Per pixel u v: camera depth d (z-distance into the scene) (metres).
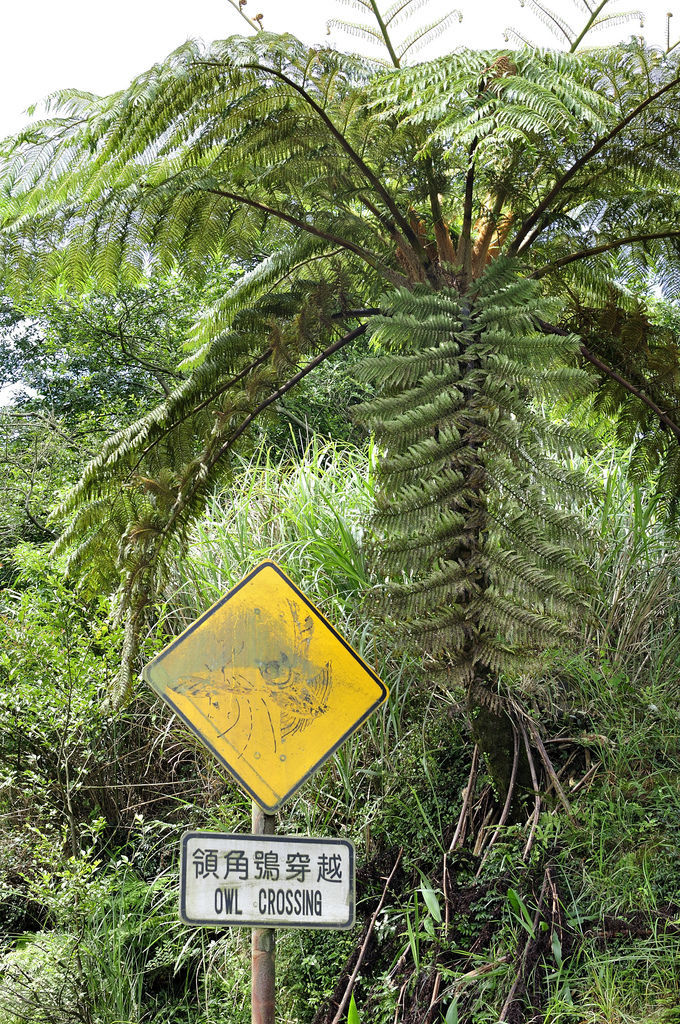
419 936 3.25
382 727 4.14
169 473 4.14
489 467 3.14
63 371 12.33
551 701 4.07
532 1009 2.92
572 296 4.62
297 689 2.61
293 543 4.77
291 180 4.36
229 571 4.96
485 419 3.16
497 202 4.21
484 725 3.70
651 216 4.54
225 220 4.52
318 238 4.57
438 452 3.13
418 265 4.09
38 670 4.56
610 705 3.98
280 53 3.86
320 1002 3.36
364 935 3.51
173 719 4.70
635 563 4.68
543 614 3.22
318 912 2.44
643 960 2.98
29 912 4.59
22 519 8.84
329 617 4.54
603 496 3.18
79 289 4.47
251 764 2.53
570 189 4.32
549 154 4.10
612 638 4.48
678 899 3.10
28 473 9.17
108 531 4.59
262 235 4.93
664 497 4.66
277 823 4.07
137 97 3.72
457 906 3.37
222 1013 3.56
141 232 4.31
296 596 2.67
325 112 4.20
